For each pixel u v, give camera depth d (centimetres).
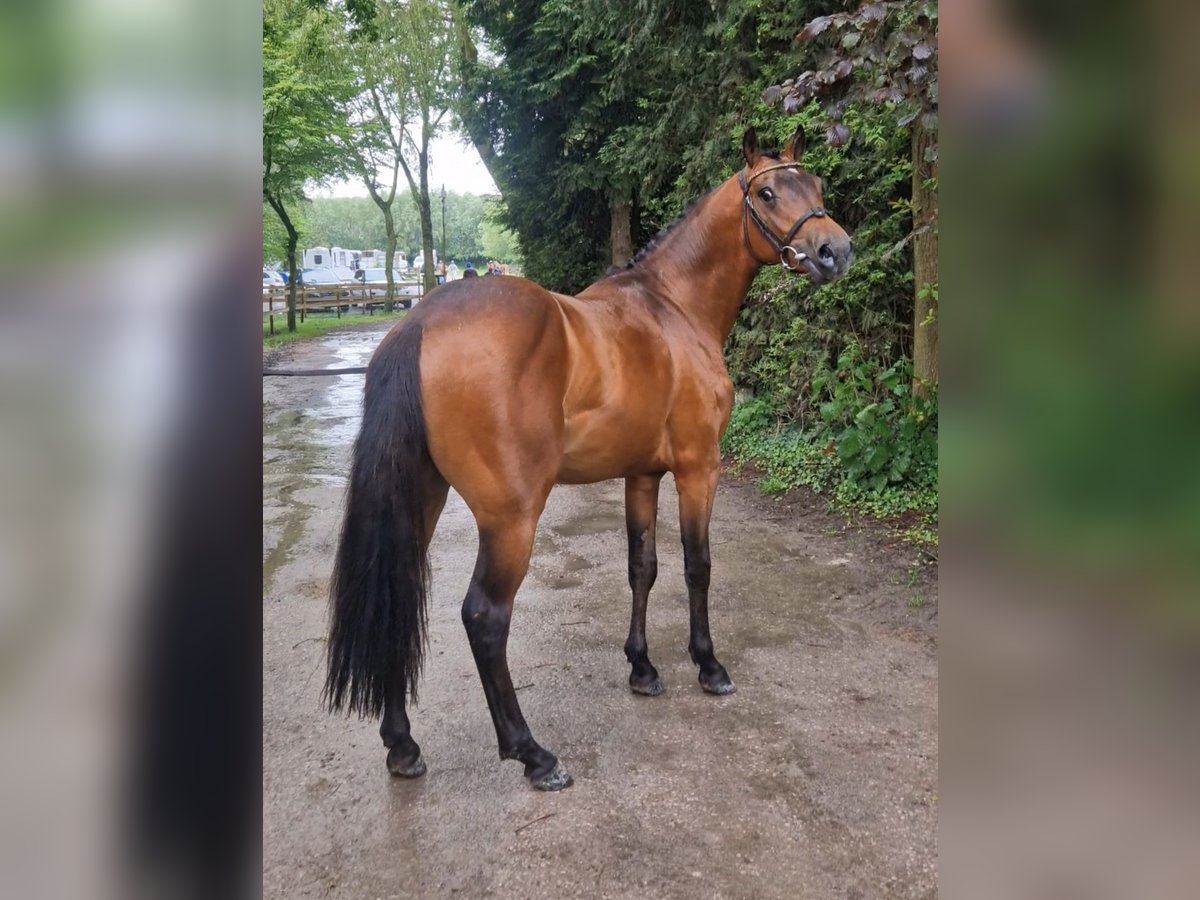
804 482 557
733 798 228
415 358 212
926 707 277
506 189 1197
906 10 267
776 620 352
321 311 2408
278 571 420
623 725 269
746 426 686
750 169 286
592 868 201
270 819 222
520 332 217
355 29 1480
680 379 268
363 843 212
